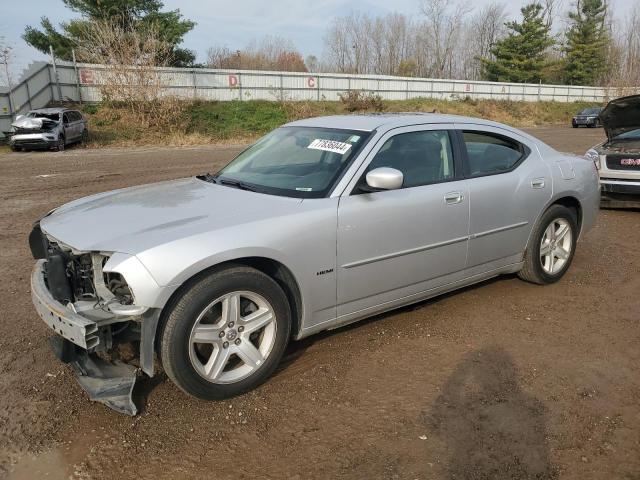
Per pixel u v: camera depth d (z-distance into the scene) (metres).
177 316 2.85
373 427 2.91
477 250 4.32
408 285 3.92
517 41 54.66
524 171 4.64
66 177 12.77
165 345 2.86
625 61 63.56
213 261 2.90
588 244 6.60
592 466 2.60
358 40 63.62
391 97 40.16
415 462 2.63
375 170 3.46
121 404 2.89
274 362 3.26
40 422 2.92
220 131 27.98
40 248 3.92
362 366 3.56
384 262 3.69
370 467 2.59
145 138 25.38
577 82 62.19
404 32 63.72
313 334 3.69
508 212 4.47
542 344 3.88
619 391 3.26
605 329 4.13
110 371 3.11
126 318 2.87
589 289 4.99
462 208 4.10
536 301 4.70
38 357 3.65
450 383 3.35
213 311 3.06
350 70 64.00
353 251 3.50
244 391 3.18
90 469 2.57
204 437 2.82
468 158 4.30
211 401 3.13
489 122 4.64
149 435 2.83
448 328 4.14
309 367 3.54
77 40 29.20
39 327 4.12
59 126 20.62
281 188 3.62
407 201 3.74
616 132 9.02
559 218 4.96
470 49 67.31
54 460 2.63
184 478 2.52
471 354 3.73
